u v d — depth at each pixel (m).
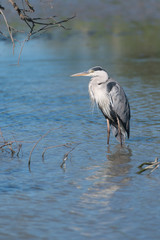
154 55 31.95
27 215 8.08
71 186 9.58
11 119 15.77
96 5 55.84
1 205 8.54
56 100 19.11
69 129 14.48
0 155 11.91
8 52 33.59
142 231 7.37
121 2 58.50
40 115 16.39
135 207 8.37
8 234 7.32
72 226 7.59
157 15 51.09
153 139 13.27
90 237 7.18
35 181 9.91
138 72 25.72
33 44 37.59
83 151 12.25
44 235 7.28
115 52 33.53
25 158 11.66
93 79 13.41
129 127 13.45
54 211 8.24
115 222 7.72
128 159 11.52
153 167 10.76
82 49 35.09
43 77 24.73
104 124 15.23
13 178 10.11
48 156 11.83
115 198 8.84
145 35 40.91
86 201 8.71
